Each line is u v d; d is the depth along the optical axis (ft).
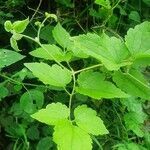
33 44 1.51
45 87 1.20
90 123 0.69
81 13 1.58
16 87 1.22
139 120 1.25
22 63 1.50
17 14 1.60
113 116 1.34
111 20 1.50
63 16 1.58
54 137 0.65
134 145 1.21
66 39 1.00
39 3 1.47
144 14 1.70
